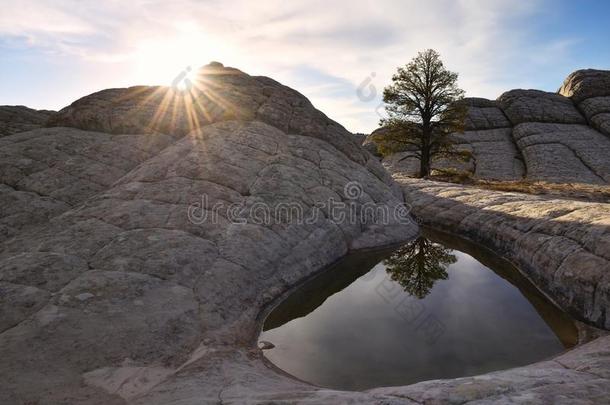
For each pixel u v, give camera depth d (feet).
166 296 29.96
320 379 24.63
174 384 21.06
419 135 124.16
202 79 77.56
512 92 209.15
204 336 27.48
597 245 34.32
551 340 29.09
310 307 37.19
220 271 34.99
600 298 30.32
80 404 19.20
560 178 140.36
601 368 19.33
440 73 118.11
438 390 17.60
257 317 33.68
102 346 23.90
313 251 46.42
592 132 174.19
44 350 22.88
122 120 64.59
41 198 47.24
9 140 59.00
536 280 39.86
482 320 33.14
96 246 35.01
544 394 15.88
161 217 40.60
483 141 183.62
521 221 49.29
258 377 22.57
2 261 32.71
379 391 19.85
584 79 205.46
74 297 27.89
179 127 65.51
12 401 18.94
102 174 53.36
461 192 74.08
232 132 62.34
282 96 76.23
